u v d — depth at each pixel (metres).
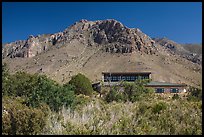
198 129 9.73
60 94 15.58
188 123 10.48
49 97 15.02
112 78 75.69
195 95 27.77
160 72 187.75
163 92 71.81
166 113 11.58
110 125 10.16
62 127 9.63
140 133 9.20
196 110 11.47
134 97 25.91
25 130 9.45
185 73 197.75
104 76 75.12
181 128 9.99
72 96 16.14
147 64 197.75
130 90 26.84
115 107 14.62
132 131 9.52
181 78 186.38
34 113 9.77
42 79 17.31
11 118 9.42
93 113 13.06
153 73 183.75
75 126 9.63
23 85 20.50
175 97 29.81
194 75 195.50
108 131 9.43
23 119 9.46
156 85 72.06
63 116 11.77
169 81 177.88
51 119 11.27
